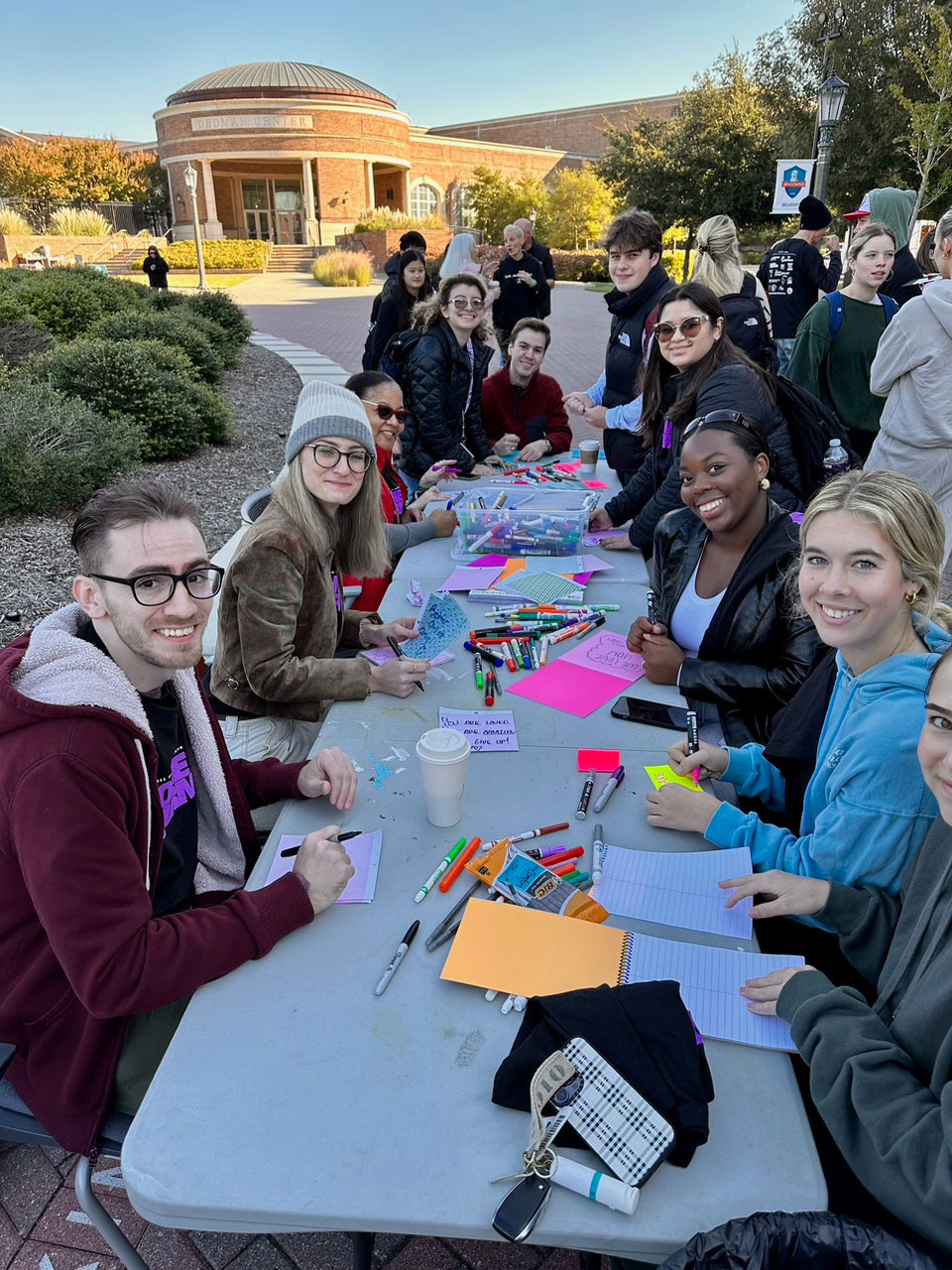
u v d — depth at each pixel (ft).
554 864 5.26
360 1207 3.32
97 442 22.45
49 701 4.50
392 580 10.05
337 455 7.80
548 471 14.75
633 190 73.77
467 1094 3.79
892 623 5.08
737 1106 3.77
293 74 122.42
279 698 7.55
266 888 4.74
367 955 4.59
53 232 95.20
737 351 10.12
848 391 14.58
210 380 35.65
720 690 7.13
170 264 96.63
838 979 5.49
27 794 4.31
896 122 56.54
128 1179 3.44
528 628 8.52
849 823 4.79
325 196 117.39
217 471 25.55
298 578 7.77
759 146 65.57
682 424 10.23
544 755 6.48
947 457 11.80
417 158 128.06
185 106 113.50
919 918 4.12
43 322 37.45
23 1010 4.65
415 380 14.71
